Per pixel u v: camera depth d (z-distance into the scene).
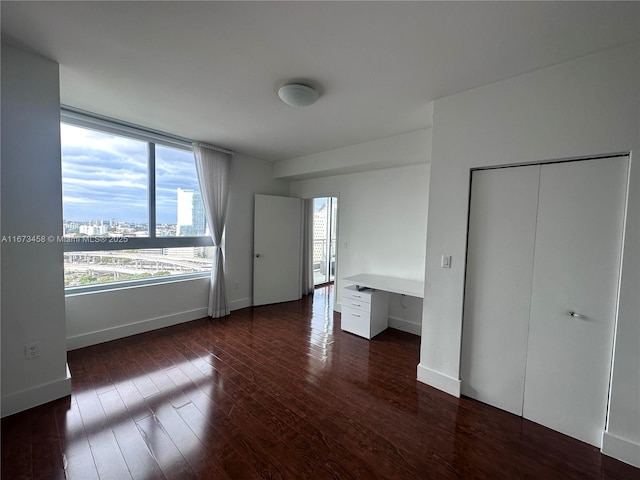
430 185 2.31
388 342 3.23
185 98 2.38
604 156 1.66
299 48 1.70
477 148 2.08
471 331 2.17
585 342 1.74
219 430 1.78
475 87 2.09
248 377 2.42
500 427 1.87
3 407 1.83
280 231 4.81
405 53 1.72
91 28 1.56
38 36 1.63
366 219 4.04
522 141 1.89
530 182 1.91
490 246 2.08
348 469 1.52
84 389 2.18
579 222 1.75
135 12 1.42
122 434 1.73
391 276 3.78
